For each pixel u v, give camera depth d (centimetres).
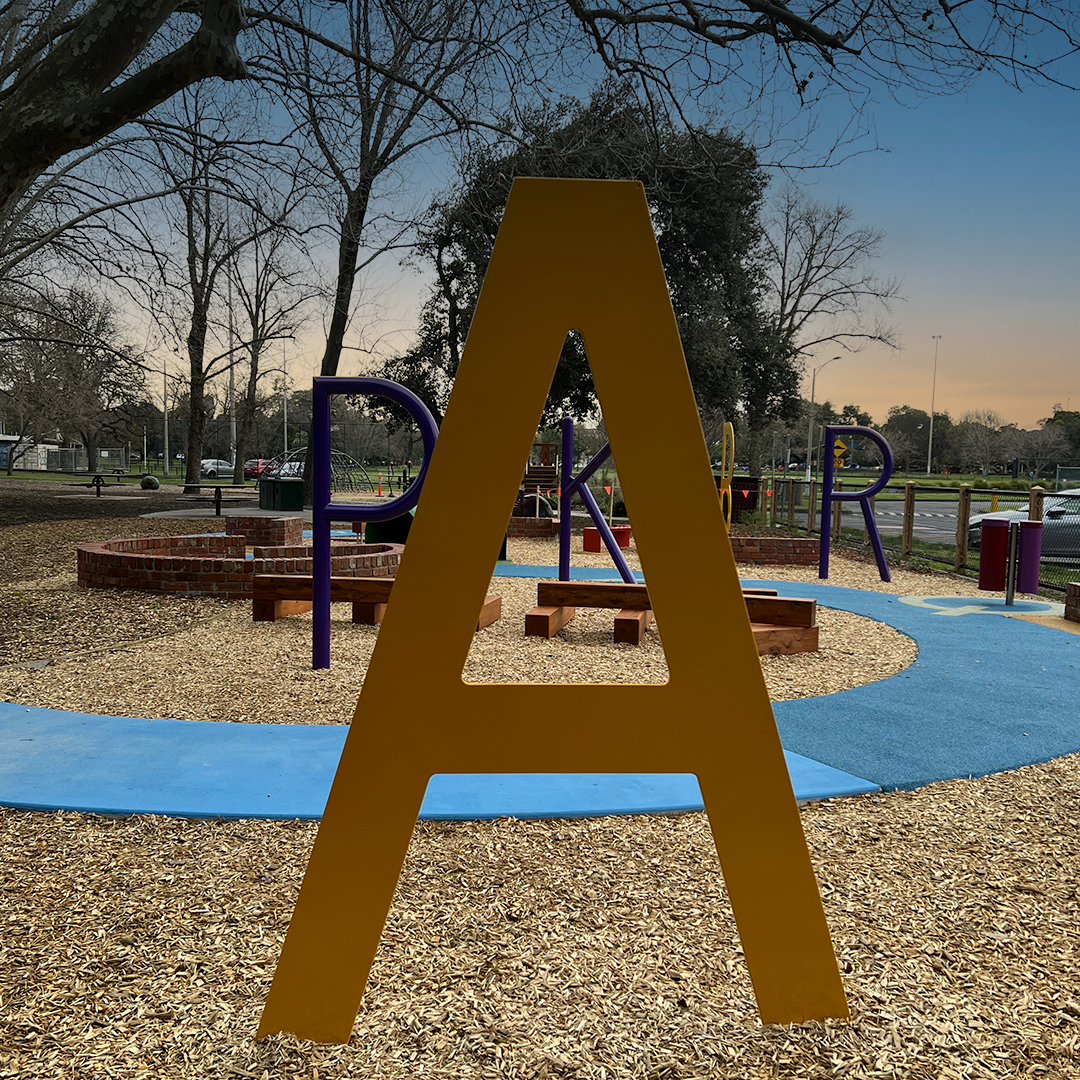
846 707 530
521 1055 201
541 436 3328
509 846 320
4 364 2411
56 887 282
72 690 539
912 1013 219
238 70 571
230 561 854
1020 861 315
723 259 2758
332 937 209
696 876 297
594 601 743
